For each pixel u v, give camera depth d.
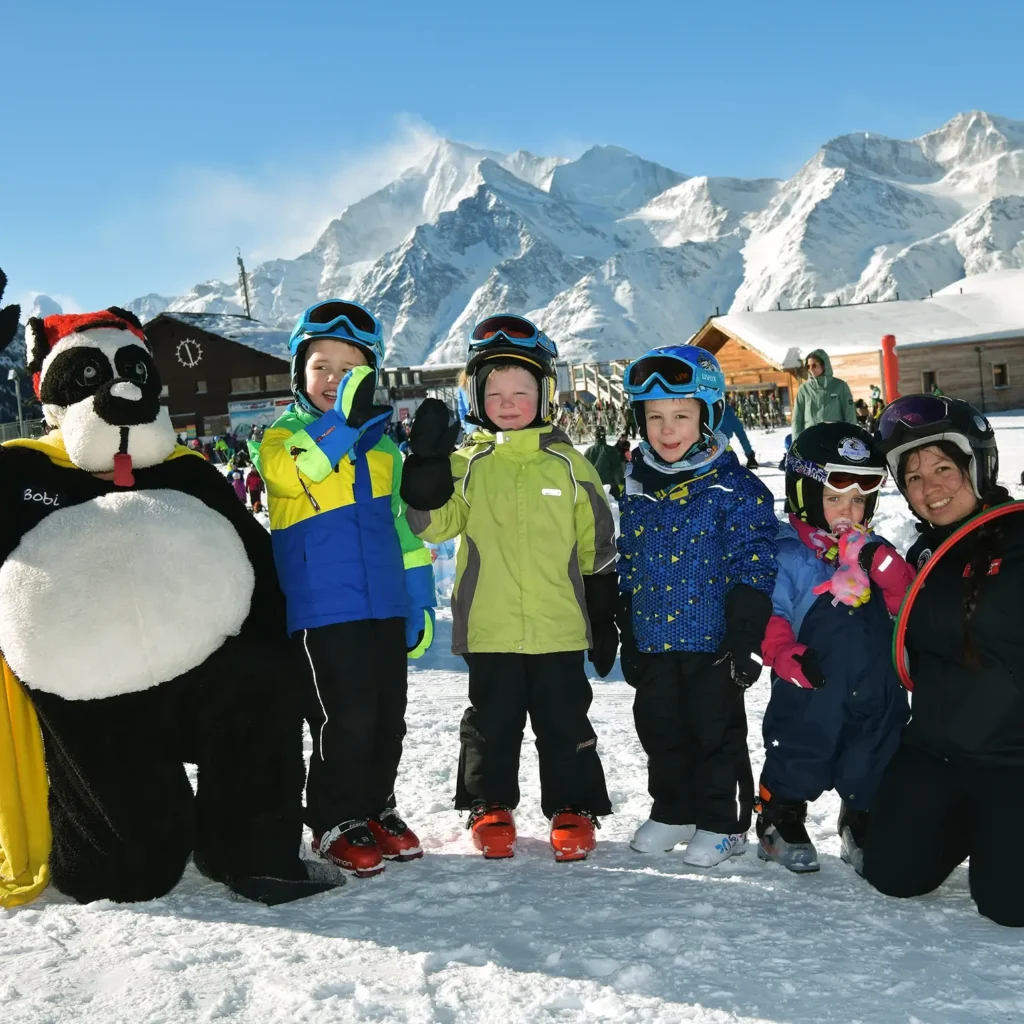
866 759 3.30
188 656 3.10
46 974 2.52
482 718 3.68
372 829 3.55
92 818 3.09
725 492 3.53
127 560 3.07
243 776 3.15
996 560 2.97
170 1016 2.27
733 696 3.47
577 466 3.77
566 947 2.62
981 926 2.77
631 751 4.79
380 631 3.58
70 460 3.30
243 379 59.38
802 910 2.90
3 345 3.29
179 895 3.16
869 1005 2.30
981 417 3.14
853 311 47.47
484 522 3.72
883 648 3.30
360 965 2.53
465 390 3.87
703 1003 2.31
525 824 3.89
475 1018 2.25
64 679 2.99
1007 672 2.91
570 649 3.66
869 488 3.31
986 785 2.90
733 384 47.62
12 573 3.07
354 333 3.61
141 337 3.40
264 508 20.55
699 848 3.39
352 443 3.36
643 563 3.61
